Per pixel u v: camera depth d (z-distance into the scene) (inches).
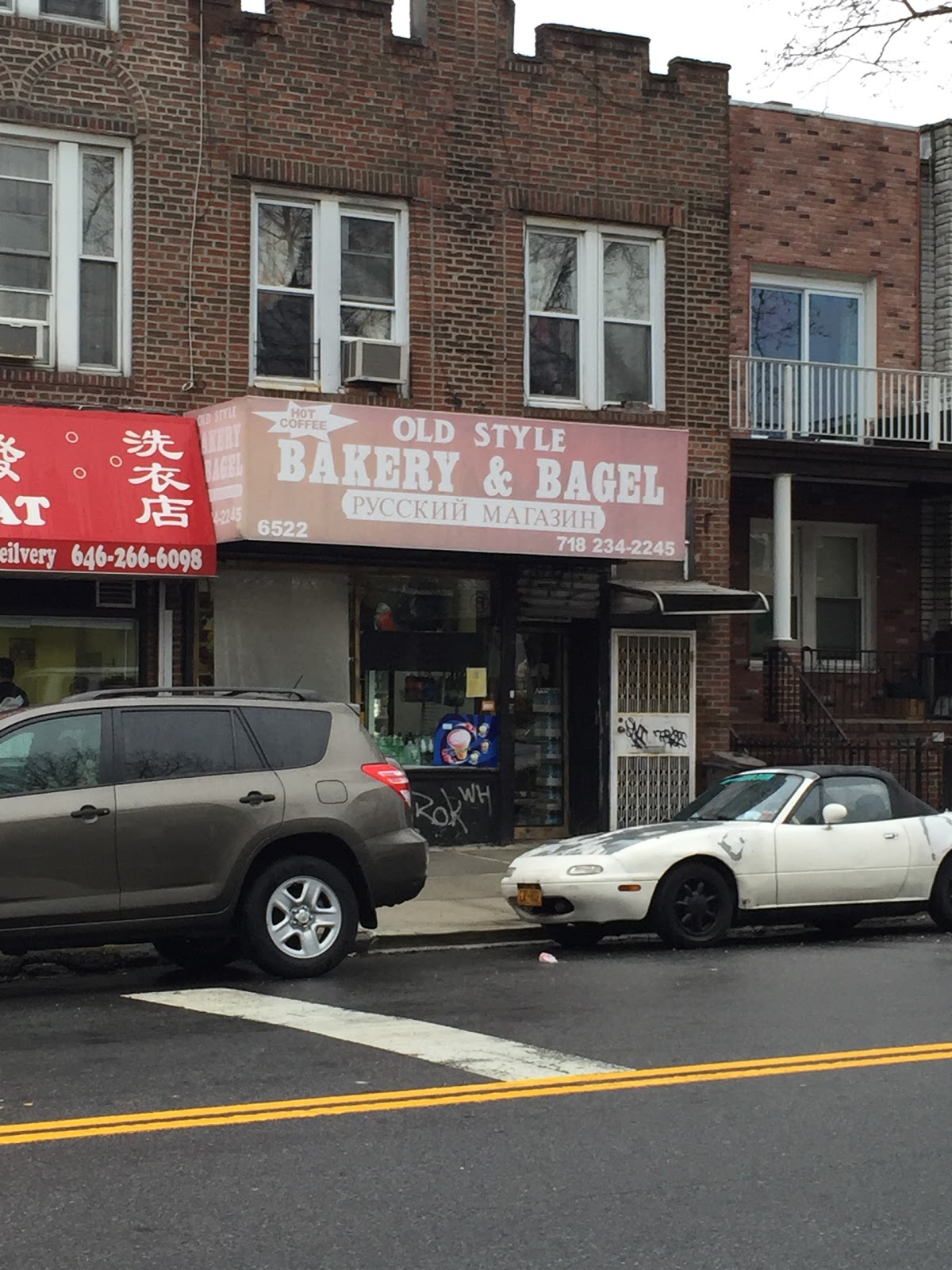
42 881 406.0
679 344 768.9
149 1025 365.1
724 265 780.0
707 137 776.3
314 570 690.2
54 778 413.4
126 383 656.4
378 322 708.7
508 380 729.0
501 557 721.0
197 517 630.5
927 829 533.0
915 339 928.3
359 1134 271.6
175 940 466.9
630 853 493.7
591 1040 347.3
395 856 447.5
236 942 469.7
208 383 670.5
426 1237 221.9
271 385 683.4
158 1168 252.4
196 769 428.1
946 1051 337.7
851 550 927.7
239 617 676.1
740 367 853.2
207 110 673.6
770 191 895.1
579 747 756.0
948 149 932.0
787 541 828.0
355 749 450.0
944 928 543.8
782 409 855.1
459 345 719.7
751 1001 395.2
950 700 909.8
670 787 759.1
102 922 412.8
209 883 423.2
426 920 543.2
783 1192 242.7
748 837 506.3
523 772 751.7
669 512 705.0
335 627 694.5
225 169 676.7
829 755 829.2
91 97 654.5
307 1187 243.6
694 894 499.2
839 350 920.9
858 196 917.2
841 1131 276.4
